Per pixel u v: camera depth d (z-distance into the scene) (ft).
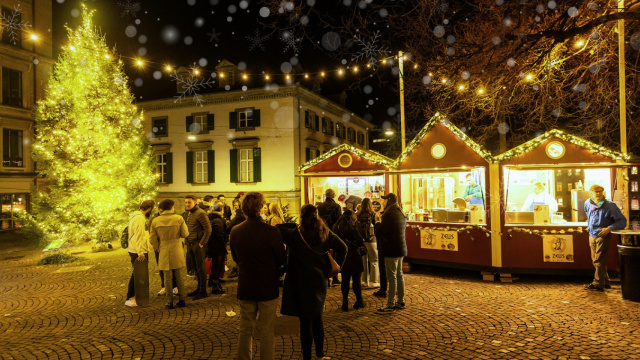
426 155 30.30
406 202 32.81
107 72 47.85
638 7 25.79
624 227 22.47
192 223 23.44
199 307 21.45
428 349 14.99
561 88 32.09
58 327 18.52
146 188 50.83
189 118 86.53
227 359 14.48
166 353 15.15
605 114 31.99
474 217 27.99
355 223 24.13
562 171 30.63
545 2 25.71
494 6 27.71
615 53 29.01
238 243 12.51
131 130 50.08
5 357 15.03
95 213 43.62
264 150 81.00
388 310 19.58
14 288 26.89
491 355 14.32
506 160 27.07
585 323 17.60
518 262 26.48
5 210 65.21
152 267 33.78
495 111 31.94
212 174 84.28
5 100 66.69
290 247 13.34
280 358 14.37
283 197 79.36
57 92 44.80
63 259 36.99
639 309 19.58
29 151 69.82
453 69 28.63
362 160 35.12
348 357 14.34
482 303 21.22
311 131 87.76
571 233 26.12
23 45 69.26
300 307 12.98
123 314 20.39
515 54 25.79
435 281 27.04
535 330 16.80
